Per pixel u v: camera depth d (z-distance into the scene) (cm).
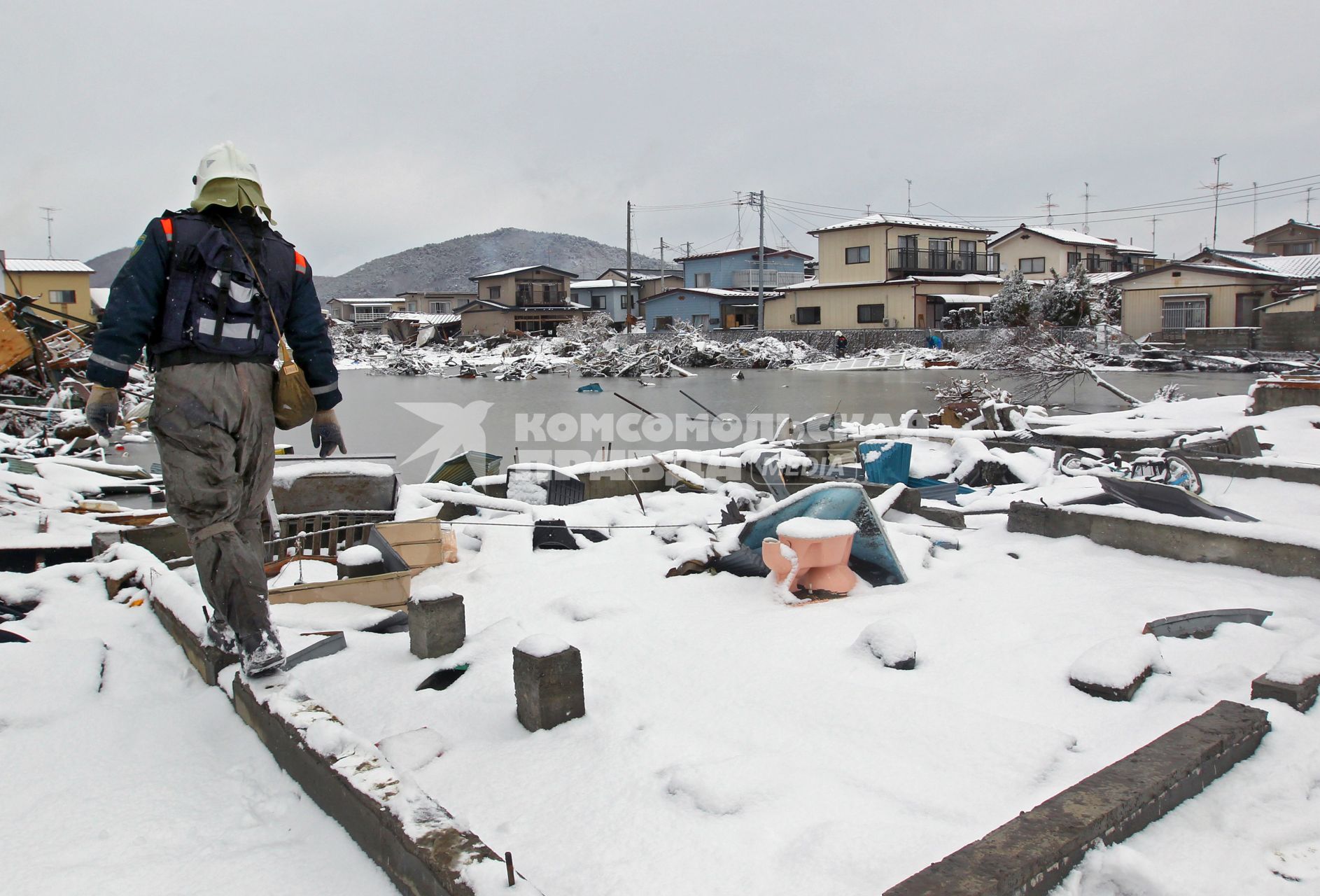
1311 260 4178
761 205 4812
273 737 268
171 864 217
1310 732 303
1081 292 3925
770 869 230
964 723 312
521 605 488
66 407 1509
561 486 844
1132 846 242
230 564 282
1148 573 514
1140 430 1135
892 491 696
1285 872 234
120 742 281
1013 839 222
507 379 4075
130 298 265
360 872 213
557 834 249
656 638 418
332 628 432
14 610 405
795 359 4262
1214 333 3484
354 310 8706
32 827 232
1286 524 662
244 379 279
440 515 709
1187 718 317
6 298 1608
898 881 221
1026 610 445
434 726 319
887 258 4697
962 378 3216
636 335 5200
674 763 288
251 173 291
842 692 342
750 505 793
